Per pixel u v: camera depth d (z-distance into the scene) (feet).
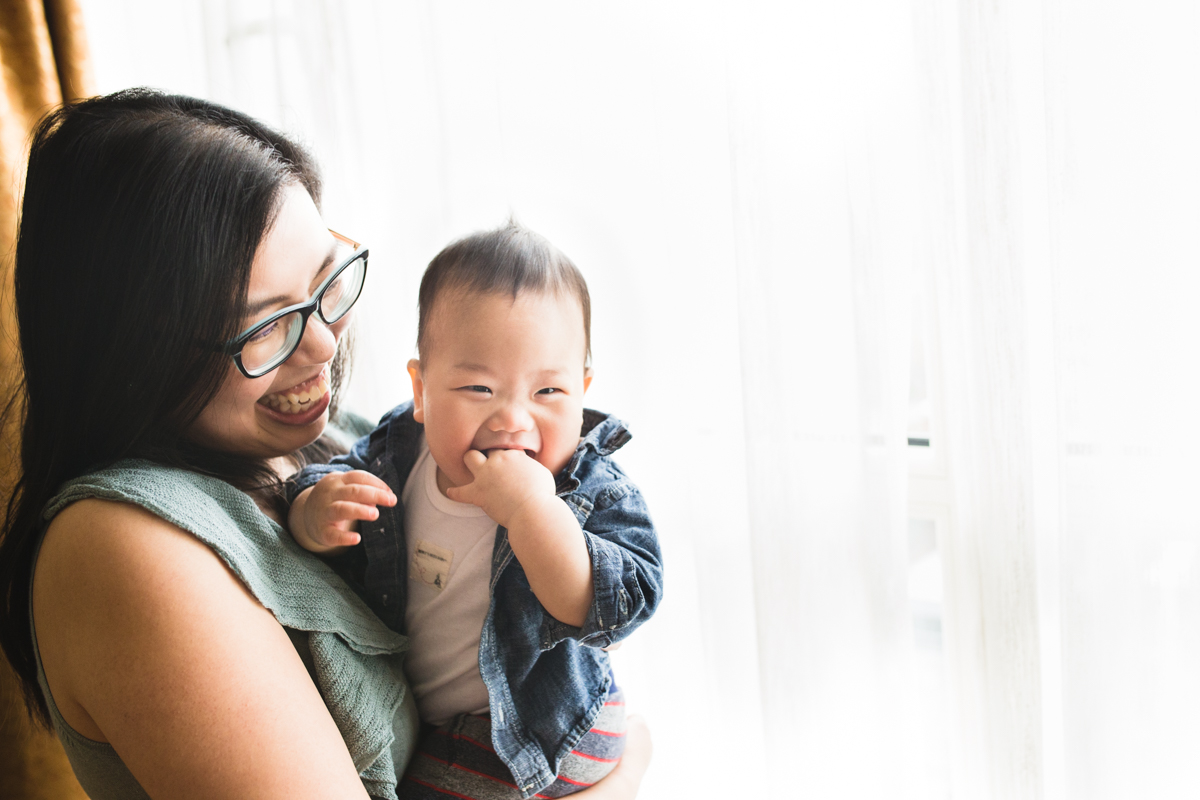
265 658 1.97
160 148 2.10
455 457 2.63
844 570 3.67
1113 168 2.92
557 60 4.17
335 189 4.68
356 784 2.00
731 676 4.09
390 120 4.61
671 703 4.34
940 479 3.77
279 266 2.26
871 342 3.43
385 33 4.56
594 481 2.71
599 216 4.19
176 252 2.07
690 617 4.30
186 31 5.32
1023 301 3.10
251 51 4.99
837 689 3.73
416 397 2.87
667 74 3.87
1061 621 3.16
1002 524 3.22
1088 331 3.00
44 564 2.00
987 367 3.16
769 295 3.57
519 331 2.58
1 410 3.76
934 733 3.89
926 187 3.31
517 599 2.59
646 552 2.58
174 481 2.14
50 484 2.22
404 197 4.64
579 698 2.68
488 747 2.58
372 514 2.34
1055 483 3.22
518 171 4.30
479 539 2.67
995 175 3.06
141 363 2.11
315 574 2.35
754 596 3.74
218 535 2.07
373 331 4.71
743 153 3.52
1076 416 3.04
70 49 4.52
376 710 2.30
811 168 3.50
